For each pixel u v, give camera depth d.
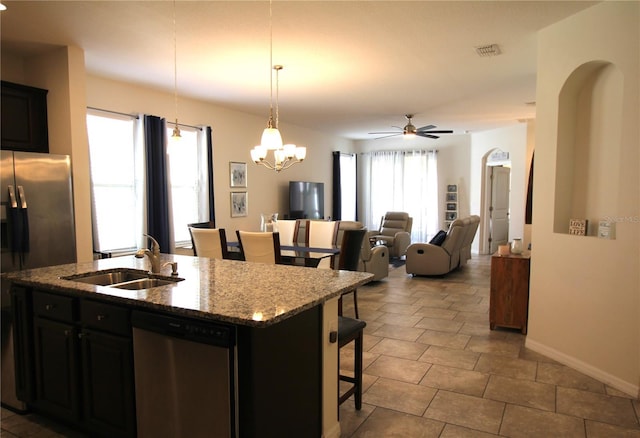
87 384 2.30
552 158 3.46
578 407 2.68
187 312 1.85
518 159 8.37
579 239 3.22
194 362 1.87
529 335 3.72
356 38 3.65
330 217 9.71
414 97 5.88
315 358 2.20
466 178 9.80
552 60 3.42
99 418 2.26
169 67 4.48
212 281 2.44
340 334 2.44
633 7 2.79
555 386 2.97
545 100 3.51
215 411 1.82
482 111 6.86
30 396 2.58
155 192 5.39
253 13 3.14
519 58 4.19
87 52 4.01
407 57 4.16
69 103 3.86
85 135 4.00
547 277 3.53
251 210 7.25
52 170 3.67
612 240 2.96
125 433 2.15
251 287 2.26
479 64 4.38
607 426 2.46
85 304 2.27
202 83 5.14
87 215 4.03
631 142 2.82
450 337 3.98
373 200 10.80
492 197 9.41
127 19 3.25
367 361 3.42
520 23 3.36
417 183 10.26
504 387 2.96
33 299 2.52
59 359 2.41
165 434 2.00
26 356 2.57
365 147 10.95
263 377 1.81
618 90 3.13
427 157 10.12
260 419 1.80
